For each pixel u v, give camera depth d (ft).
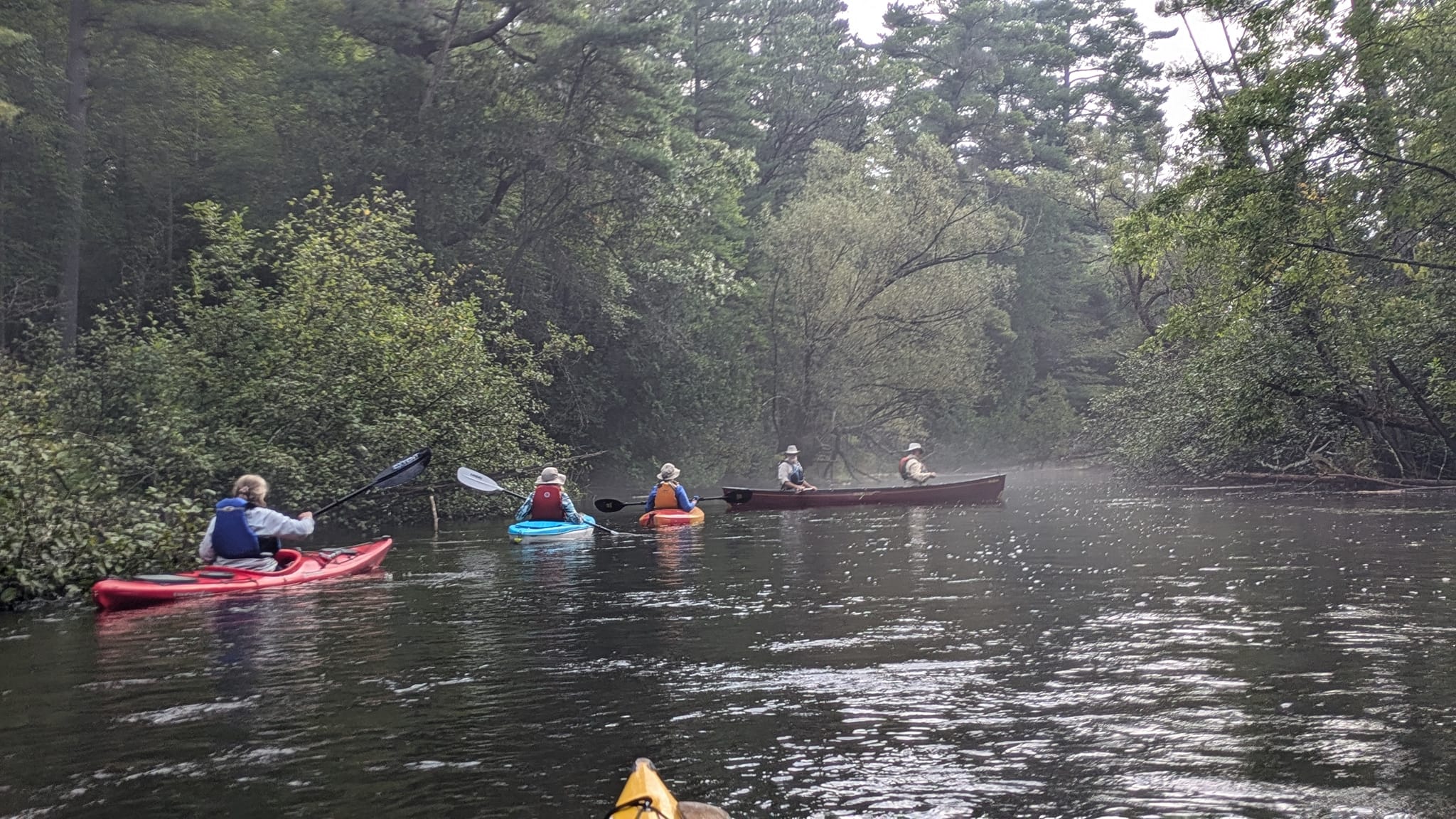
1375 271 67.92
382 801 13.67
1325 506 57.36
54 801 13.96
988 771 14.37
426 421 59.67
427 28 82.33
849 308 113.19
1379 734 15.48
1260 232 58.59
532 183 89.30
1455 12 56.95
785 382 117.50
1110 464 113.50
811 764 14.82
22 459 34.30
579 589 32.04
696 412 102.32
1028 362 171.42
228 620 27.40
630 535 50.96
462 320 62.49
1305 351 64.90
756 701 18.13
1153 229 64.64
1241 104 58.03
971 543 43.47
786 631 24.34
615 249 94.07
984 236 119.85
